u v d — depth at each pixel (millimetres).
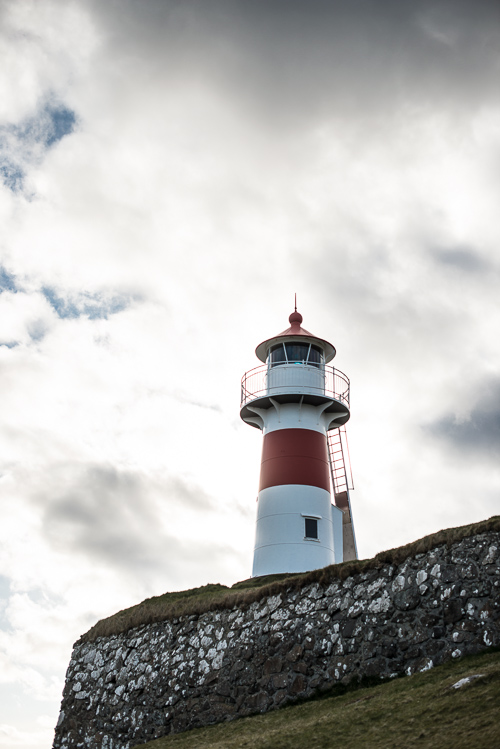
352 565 22875
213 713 24469
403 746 14164
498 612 18328
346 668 21297
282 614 24047
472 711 14555
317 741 16297
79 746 30125
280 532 34812
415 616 20188
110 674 30281
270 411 38469
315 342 38812
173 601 30750
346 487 42438
